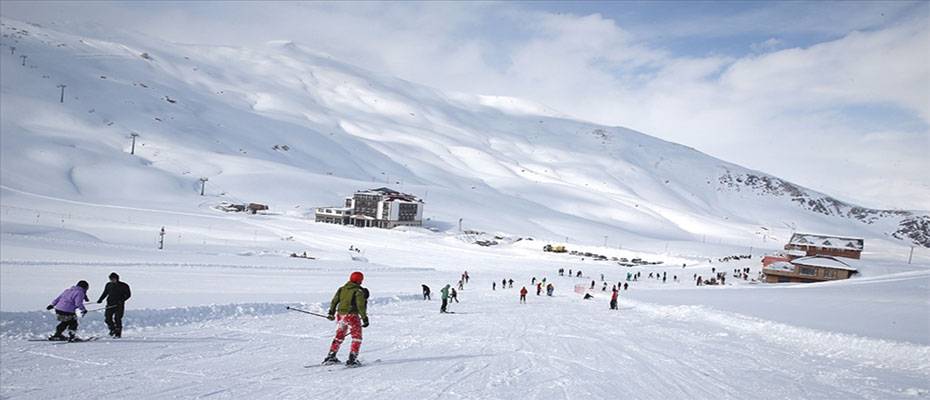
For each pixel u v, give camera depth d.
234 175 193.00
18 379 9.23
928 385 12.76
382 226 149.38
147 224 99.50
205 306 18.12
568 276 80.31
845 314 27.47
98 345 12.47
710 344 18.39
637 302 38.09
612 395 9.93
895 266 86.00
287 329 16.28
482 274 70.25
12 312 13.83
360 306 11.24
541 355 14.15
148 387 8.98
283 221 127.81
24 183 135.25
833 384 12.23
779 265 84.75
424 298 34.72
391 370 10.99
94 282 30.17
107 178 157.88
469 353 13.77
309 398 8.62
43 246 48.25
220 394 8.69
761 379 12.36
